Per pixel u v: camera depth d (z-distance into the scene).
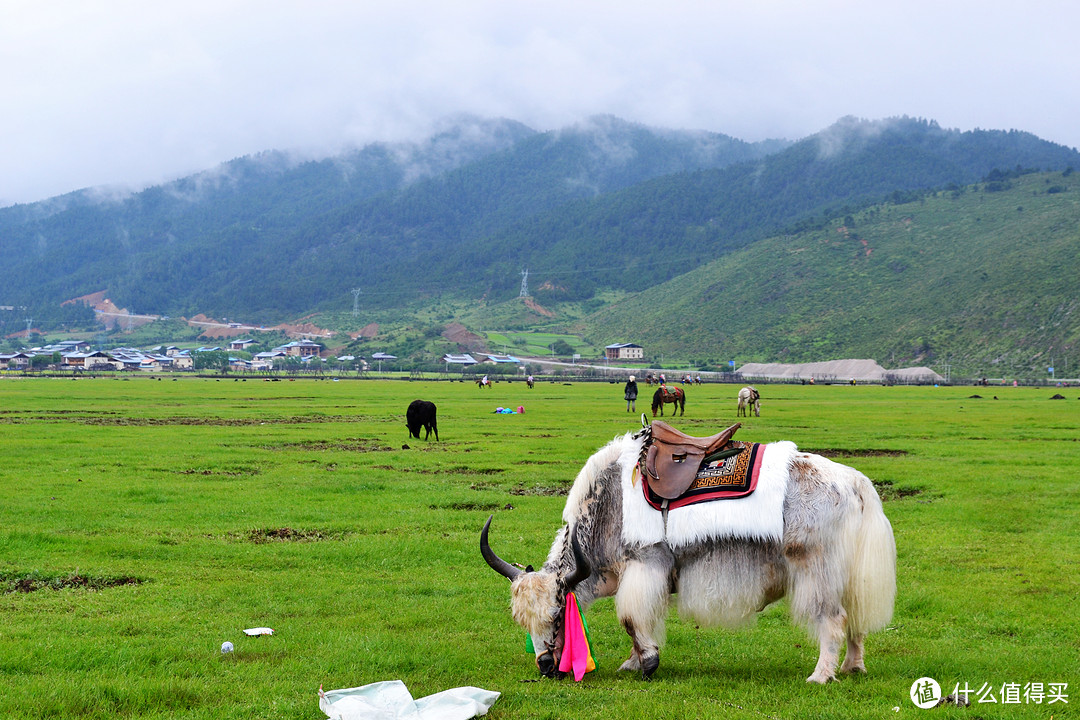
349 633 8.88
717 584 7.59
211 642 8.48
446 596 10.50
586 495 8.00
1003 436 31.62
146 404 52.31
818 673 7.36
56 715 6.54
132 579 11.12
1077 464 22.58
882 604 7.44
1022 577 11.20
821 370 180.38
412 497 17.42
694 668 8.05
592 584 8.01
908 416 44.62
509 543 13.12
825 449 26.55
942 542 13.30
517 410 48.56
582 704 6.95
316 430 33.56
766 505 7.49
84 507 15.74
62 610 9.66
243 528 14.23
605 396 72.88
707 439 8.02
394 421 39.69
